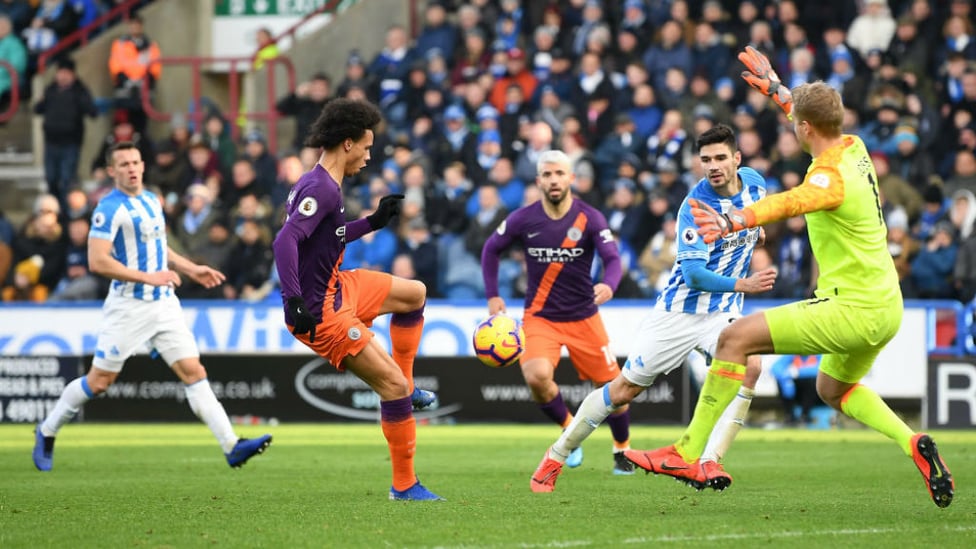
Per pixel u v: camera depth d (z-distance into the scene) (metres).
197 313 53.00
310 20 76.81
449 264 57.28
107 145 67.81
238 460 32.41
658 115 61.03
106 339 33.22
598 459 37.22
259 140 61.81
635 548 19.30
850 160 22.52
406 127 65.12
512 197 58.34
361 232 26.02
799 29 62.97
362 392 52.41
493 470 33.66
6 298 60.97
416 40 70.19
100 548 19.75
